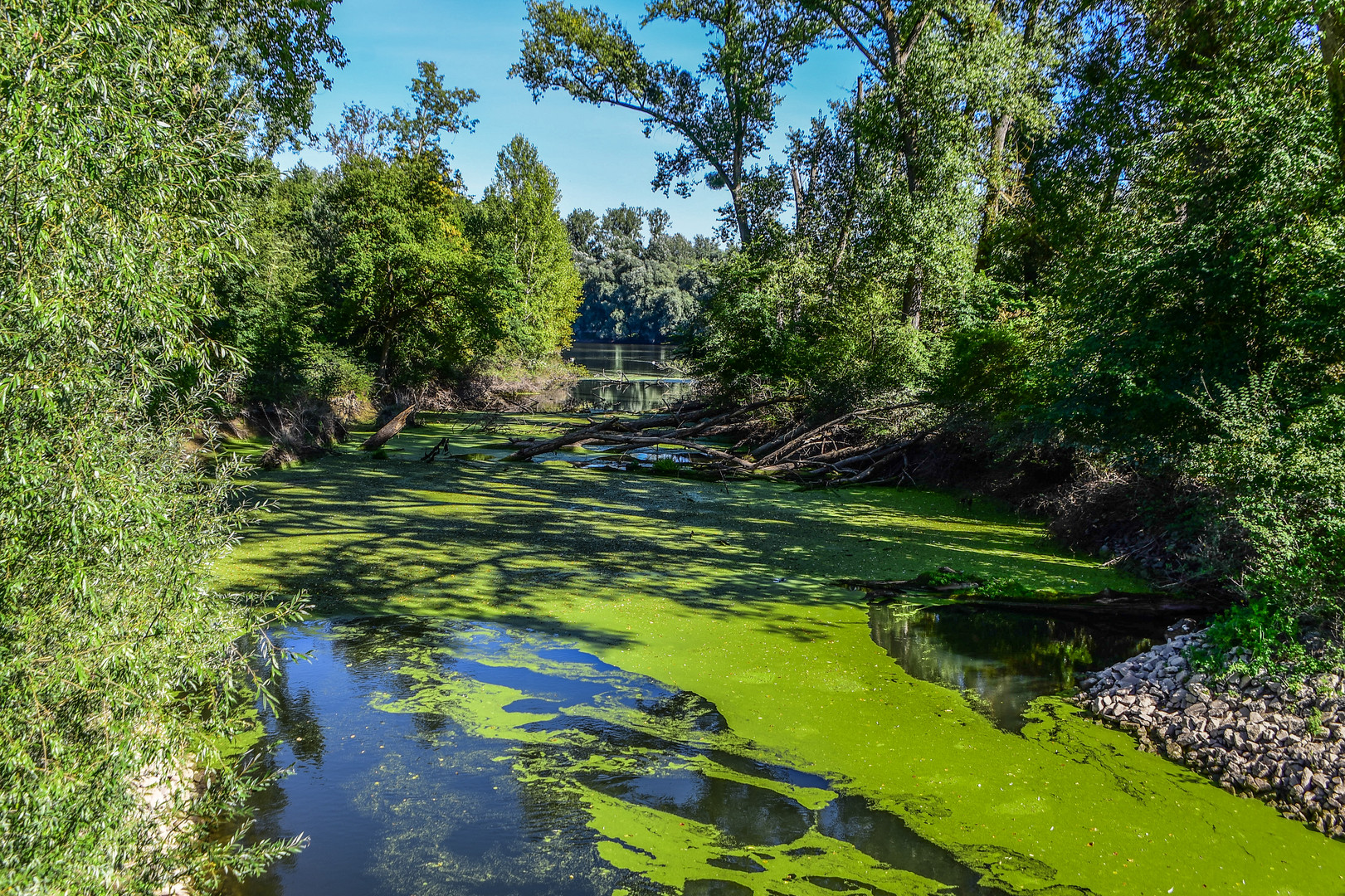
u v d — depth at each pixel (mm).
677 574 9828
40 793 2666
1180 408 9453
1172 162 12195
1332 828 4609
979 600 8789
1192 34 14086
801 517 13398
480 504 13789
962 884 4164
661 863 4332
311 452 17984
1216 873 4258
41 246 2838
